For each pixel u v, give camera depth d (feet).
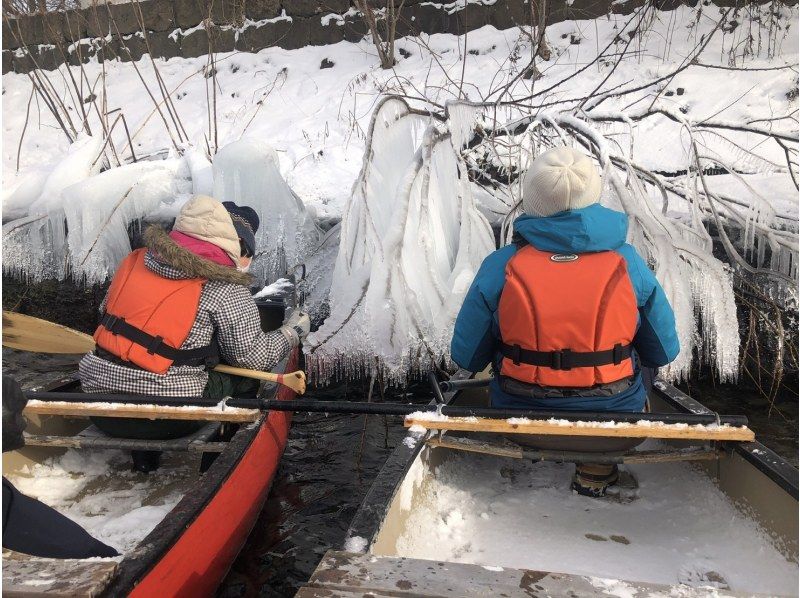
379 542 6.20
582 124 13.37
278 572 8.38
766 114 17.48
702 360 13.06
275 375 9.16
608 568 7.20
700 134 16.06
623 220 7.35
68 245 16.24
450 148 13.99
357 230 13.10
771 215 13.20
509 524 8.04
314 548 8.83
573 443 7.77
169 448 8.61
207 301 8.73
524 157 15.99
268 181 15.30
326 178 18.75
